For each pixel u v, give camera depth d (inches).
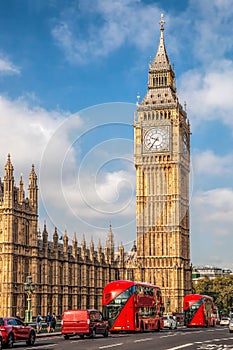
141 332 3725.4
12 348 2428.6
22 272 5265.8
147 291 3791.8
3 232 5088.6
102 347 2335.1
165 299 7544.3
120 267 7829.7
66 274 6323.8
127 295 3506.4
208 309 5007.4
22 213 5329.7
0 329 2440.9
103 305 3526.1
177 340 2773.1
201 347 2301.9
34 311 5457.7
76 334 3166.8
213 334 3383.4
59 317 6067.9
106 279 7519.7
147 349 2217.0
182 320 6466.5
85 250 6909.5
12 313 5036.9
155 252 7662.4
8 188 5137.8
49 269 5969.5
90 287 7037.4
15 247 5177.2
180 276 7618.1
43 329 4384.8
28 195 5536.4
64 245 6368.1
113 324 3481.8
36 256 5511.8
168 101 7815.0
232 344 2501.2
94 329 3157.0
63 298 6274.6
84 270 6830.7
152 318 3818.9
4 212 5103.3
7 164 5162.4
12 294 5054.1
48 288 5880.9
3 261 5054.1
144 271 7662.4
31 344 2664.9
